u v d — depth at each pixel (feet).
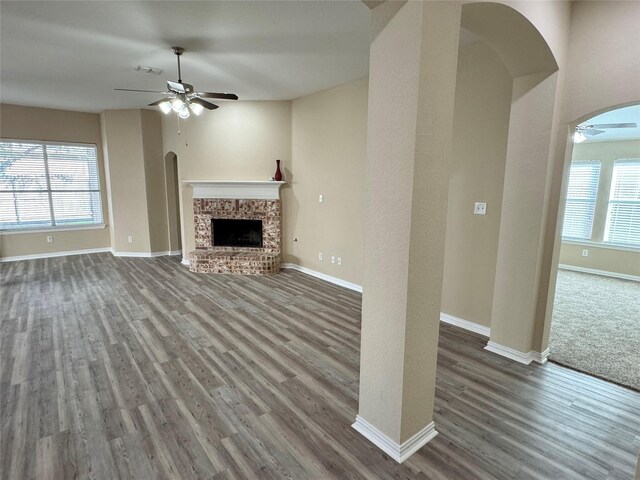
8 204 20.59
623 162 20.03
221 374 9.00
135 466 6.08
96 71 14.06
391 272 6.01
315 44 11.32
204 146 20.13
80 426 7.05
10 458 6.23
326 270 17.79
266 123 19.19
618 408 7.80
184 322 12.26
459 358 9.97
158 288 16.11
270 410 7.60
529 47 8.24
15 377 8.79
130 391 8.23
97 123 22.63
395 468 6.11
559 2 8.29
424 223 5.82
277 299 14.83
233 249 20.17
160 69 13.83
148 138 21.79
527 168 9.39
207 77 14.87
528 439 6.81
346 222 16.38
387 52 5.64
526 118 9.31
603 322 12.88
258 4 8.82
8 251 20.80
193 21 9.75
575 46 8.79
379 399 6.55
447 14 5.53
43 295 14.96
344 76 14.66
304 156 18.35
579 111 8.84
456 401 7.98
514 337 9.95
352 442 6.71
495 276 10.25
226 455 6.34
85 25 10.01
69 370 9.12
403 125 5.51
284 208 19.71
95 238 23.57
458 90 11.57
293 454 6.39
